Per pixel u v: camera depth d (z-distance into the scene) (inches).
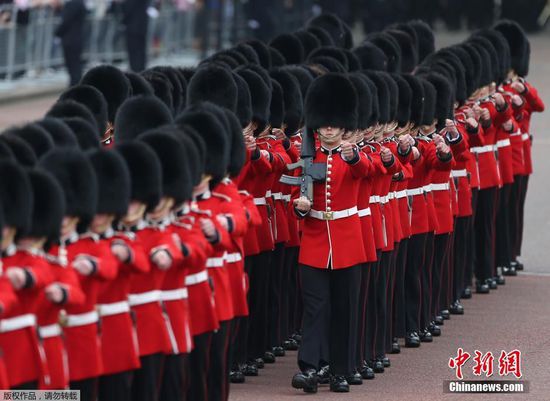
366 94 1950.1
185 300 1584.6
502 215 2731.3
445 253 2330.2
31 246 1378.0
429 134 2240.4
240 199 1734.7
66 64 4788.4
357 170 1865.2
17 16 4864.7
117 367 1487.5
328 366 1941.4
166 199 1552.7
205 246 1589.6
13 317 1352.1
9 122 4158.5
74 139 1619.1
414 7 7298.2
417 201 2209.6
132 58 5103.3
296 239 2121.1
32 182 1375.5
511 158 2716.5
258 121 2012.8
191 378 1667.1
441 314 2383.1
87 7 5260.8
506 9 7500.0
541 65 6181.1
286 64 2546.8
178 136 1594.5
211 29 6225.4
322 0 6530.5
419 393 1897.1
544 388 1932.8
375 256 1953.7
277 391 1904.5
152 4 5595.5
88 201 1444.4
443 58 2532.0
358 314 1959.9
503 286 2719.0
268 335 2089.1
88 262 1418.6
